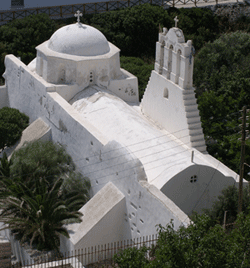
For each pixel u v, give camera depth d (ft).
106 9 241.76
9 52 202.08
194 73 184.34
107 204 108.37
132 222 107.34
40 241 105.91
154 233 100.42
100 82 141.79
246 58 189.78
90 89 140.36
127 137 118.62
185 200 109.60
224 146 137.90
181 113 117.50
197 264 71.00
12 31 205.57
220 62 189.98
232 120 144.77
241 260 72.64
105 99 134.21
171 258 71.46
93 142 116.88
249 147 131.03
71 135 126.93
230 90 163.32
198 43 220.64
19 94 158.92
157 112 129.08
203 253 72.74
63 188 118.32
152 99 131.13
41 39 206.69
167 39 121.08
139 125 122.01
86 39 139.44
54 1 274.36
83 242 104.63
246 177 130.21
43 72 143.02
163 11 224.74
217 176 109.81
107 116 127.54
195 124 116.26
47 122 140.36
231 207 105.50
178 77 118.73
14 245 111.24
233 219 104.06
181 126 118.21
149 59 211.61
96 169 117.60
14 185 108.58
